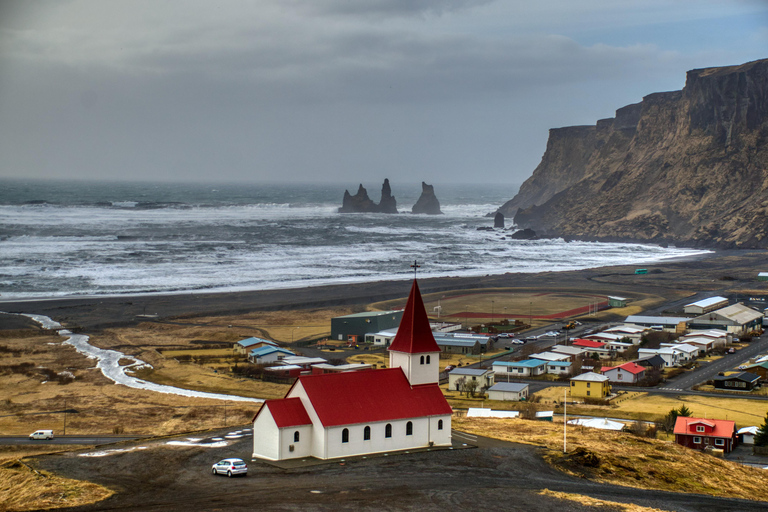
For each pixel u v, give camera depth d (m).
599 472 64.50
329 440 64.12
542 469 63.47
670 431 89.44
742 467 71.94
